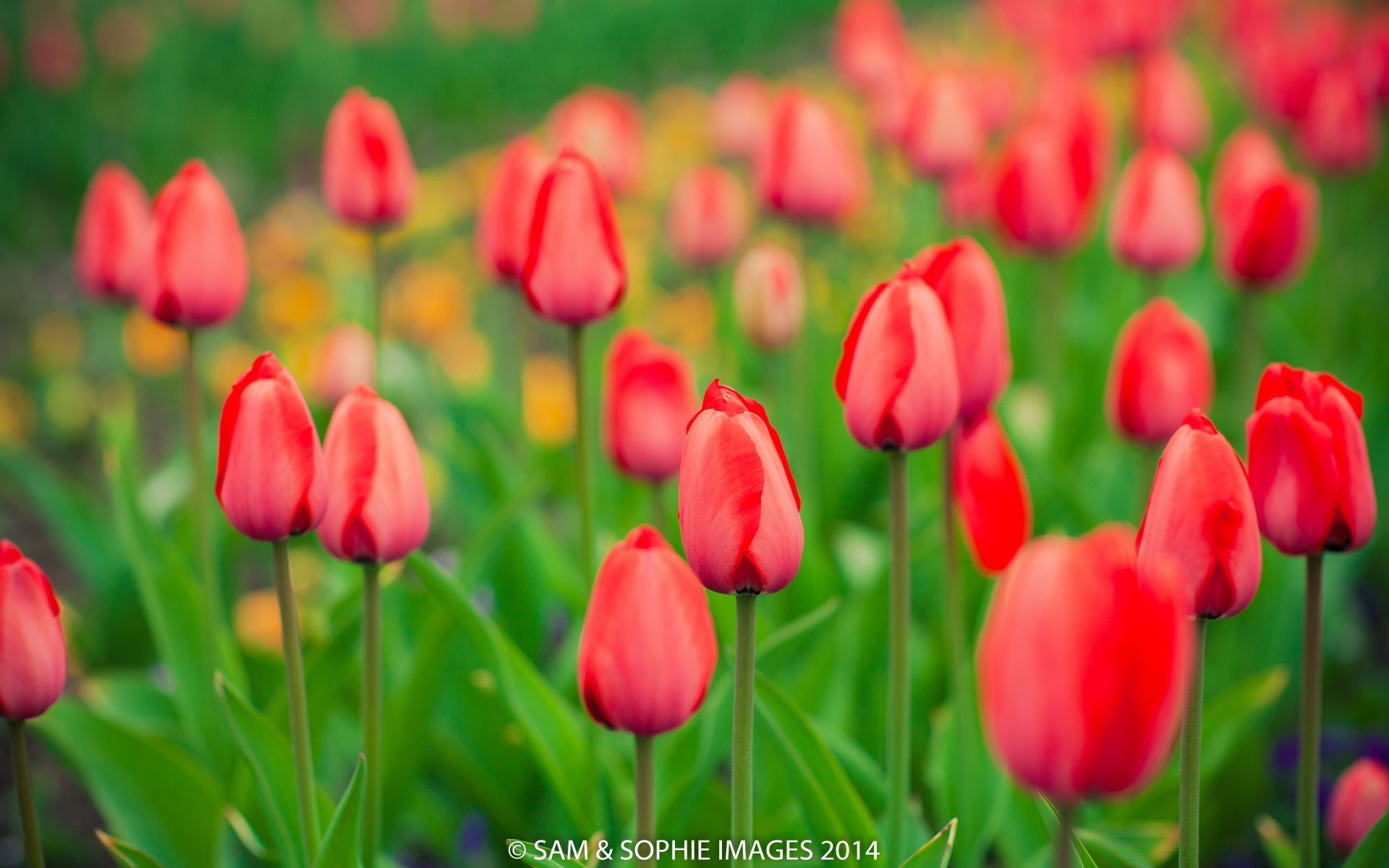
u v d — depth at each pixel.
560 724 1.71
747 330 1.90
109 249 1.85
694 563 1.50
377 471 1.57
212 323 1.71
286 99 5.93
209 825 1.76
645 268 3.09
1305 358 2.62
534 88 6.16
